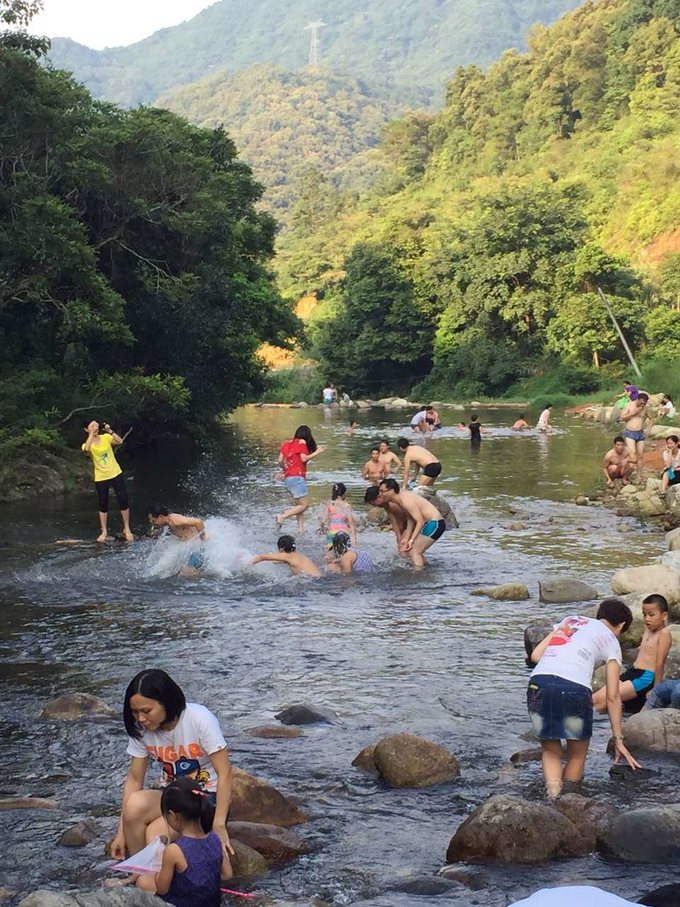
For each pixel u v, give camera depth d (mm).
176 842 5145
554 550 15195
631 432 23391
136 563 14266
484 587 12875
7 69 22906
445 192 123562
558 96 123250
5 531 16828
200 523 13773
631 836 5902
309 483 23109
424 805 6684
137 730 5625
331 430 40094
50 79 24844
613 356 60562
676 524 16766
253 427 42281
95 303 24516
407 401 65438
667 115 106000
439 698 8766
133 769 5727
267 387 43281
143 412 29031
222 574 13555
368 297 72938
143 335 28344
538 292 65125
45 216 22438
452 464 26609
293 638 10609
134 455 29125
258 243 41656
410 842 6188
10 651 10164
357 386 74438
